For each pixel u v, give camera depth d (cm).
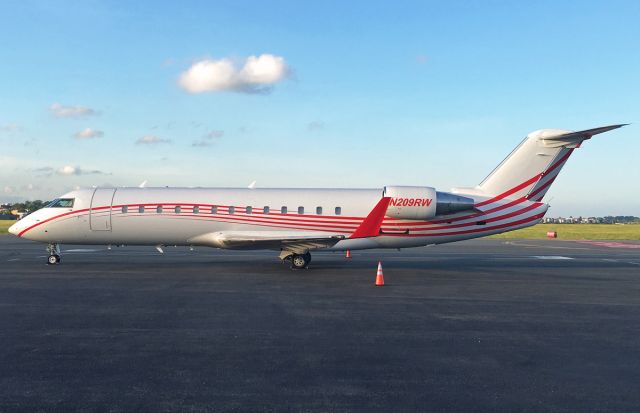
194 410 500
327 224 1748
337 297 1172
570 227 9319
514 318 966
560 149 1741
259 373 617
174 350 713
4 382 577
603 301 1170
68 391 549
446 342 779
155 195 1778
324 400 532
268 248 1723
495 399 543
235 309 1014
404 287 1345
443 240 1764
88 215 1750
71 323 875
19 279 1417
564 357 705
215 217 1742
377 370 636
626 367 661
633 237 5069
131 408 504
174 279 1443
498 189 1766
